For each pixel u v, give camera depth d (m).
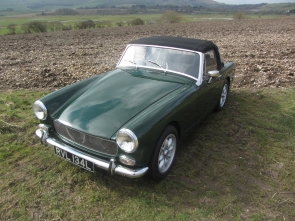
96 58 11.02
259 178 3.29
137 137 2.54
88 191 3.00
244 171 3.41
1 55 12.42
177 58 3.93
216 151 3.84
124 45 15.80
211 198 2.94
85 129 2.80
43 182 3.14
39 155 3.66
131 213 2.71
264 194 3.02
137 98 3.19
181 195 2.97
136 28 33.66
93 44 16.69
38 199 2.88
